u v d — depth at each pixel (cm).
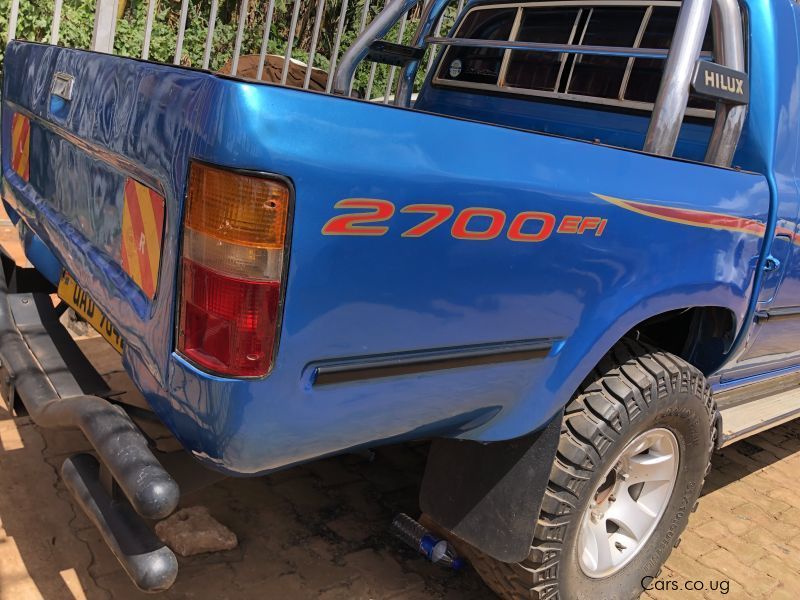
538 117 356
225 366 161
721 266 259
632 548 280
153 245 181
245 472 174
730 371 322
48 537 268
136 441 178
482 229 181
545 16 356
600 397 242
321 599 265
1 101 309
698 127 301
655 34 315
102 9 461
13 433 325
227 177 152
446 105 398
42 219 260
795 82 294
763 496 400
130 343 192
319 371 169
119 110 194
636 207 217
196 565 270
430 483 250
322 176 155
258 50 988
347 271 163
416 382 188
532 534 234
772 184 281
